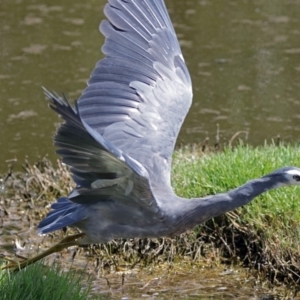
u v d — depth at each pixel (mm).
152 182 9734
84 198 9367
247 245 12414
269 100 18328
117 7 10633
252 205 12703
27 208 14008
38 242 12953
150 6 10898
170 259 12477
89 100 10227
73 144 8375
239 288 11812
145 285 11844
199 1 23719
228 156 13883
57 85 18562
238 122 17297
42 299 9703
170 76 10711
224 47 20828
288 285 11836
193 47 20797
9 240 13000
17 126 17141
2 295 9633
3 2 23156
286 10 23125
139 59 10578
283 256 12086
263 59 20234
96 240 9766
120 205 9445
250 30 21766
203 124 17219
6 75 19172
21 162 15656
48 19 22109
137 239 12602
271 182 9500
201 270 12266
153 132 10164
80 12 22609
